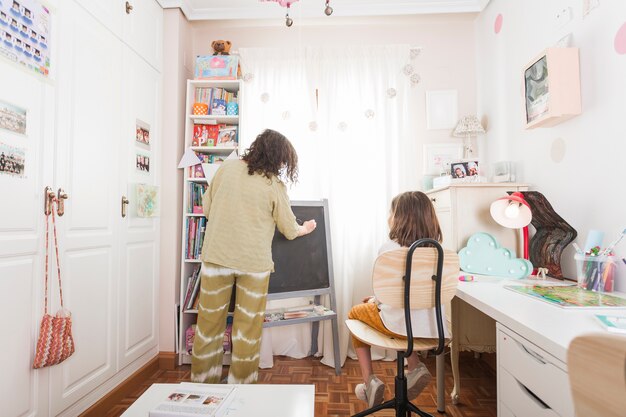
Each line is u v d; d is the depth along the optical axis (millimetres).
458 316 1785
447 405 1826
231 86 2576
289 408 976
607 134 1414
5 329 1223
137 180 2105
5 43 1225
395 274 1314
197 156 2516
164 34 2475
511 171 2080
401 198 1498
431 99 2711
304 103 2625
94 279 1703
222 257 1636
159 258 2381
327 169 2547
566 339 805
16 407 1260
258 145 1771
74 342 1561
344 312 2445
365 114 2498
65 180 1515
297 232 1853
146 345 2209
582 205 1560
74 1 1573
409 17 2648
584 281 1364
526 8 2012
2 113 1211
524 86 1838
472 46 2721
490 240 1728
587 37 1522
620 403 328
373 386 1426
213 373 1736
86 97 1651
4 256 1220
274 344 2543
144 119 2193
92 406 1679
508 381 1036
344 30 2754
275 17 2631
